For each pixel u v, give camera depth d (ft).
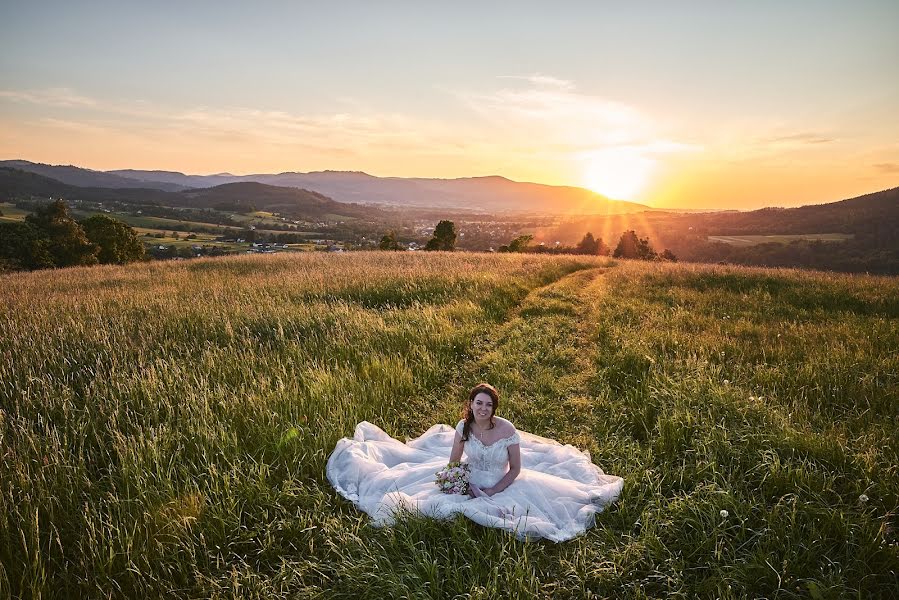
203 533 13.47
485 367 29.58
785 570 11.91
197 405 19.42
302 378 23.58
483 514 13.94
